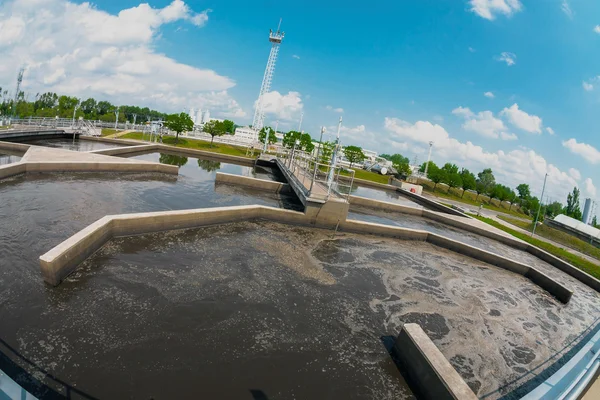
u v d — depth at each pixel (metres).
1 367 4.65
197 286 7.45
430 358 5.18
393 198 30.00
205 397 4.71
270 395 4.95
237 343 5.89
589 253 25.94
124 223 9.29
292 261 9.82
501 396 6.10
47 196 11.62
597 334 4.13
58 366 4.80
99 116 68.38
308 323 6.87
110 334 5.57
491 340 7.84
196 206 13.98
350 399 5.13
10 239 8.00
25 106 56.25
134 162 18.22
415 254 13.02
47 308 5.91
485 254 14.02
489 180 60.31
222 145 49.44
